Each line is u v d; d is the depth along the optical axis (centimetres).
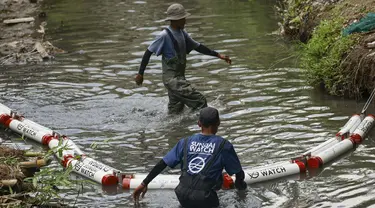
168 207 739
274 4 1855
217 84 1191
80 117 1052
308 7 1458
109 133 983
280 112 1036
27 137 977
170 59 1033
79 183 809
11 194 739
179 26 1032
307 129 961
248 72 1253
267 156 873
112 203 757
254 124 989
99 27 1684
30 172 809
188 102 1039
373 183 781
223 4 1906
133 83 1223
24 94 1177
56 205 752
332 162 853
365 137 929
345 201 737
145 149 916
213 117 725
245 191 775
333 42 1175
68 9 1941
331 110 1036
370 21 1151
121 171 842
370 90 1070
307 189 776
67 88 1205
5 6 1986
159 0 2027
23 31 1678
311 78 1154
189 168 718
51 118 1052
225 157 716
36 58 1417
